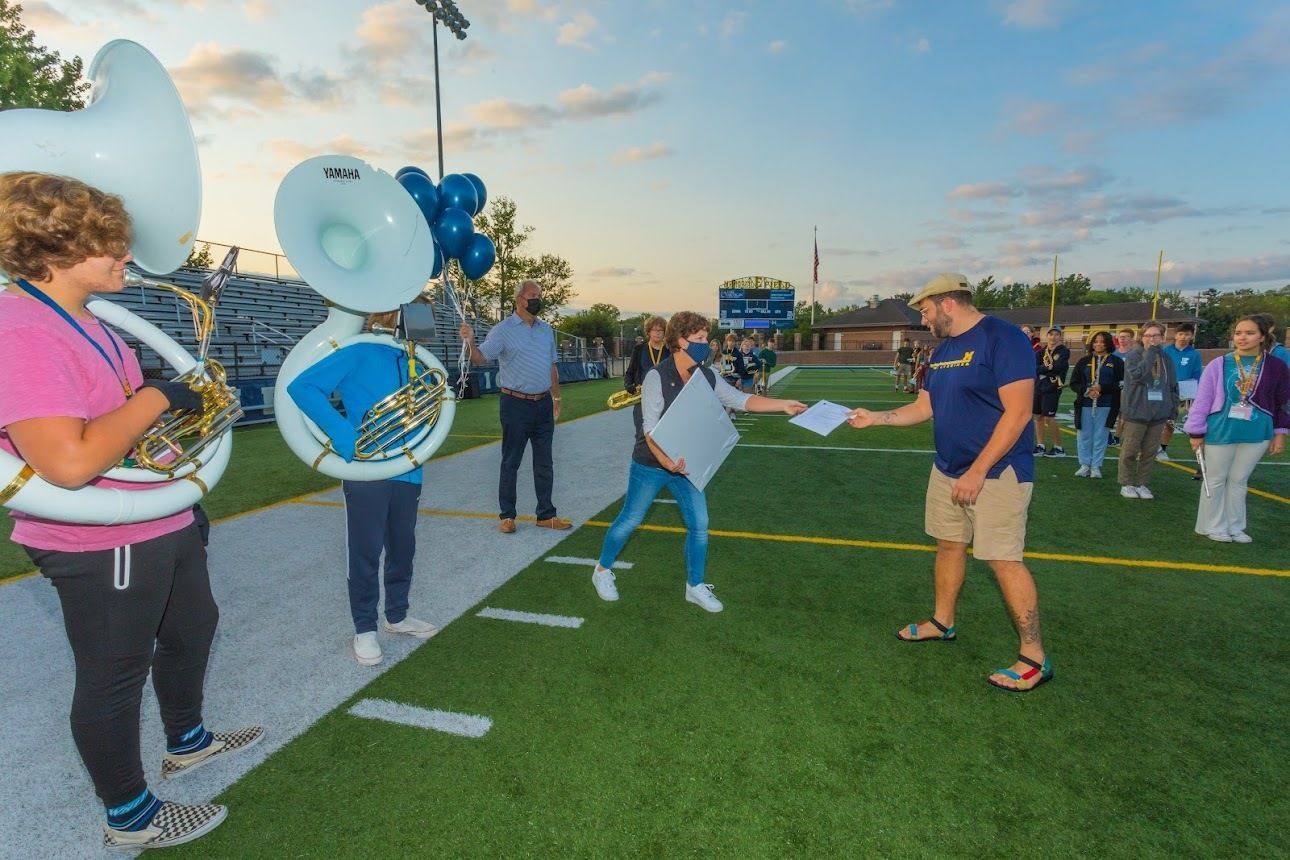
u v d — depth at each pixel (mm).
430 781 2230
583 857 1909
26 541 1630
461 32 16031
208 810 2016
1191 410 4977
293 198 2508
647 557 4527
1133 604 3730
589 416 13336
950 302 2807
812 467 7969
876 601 3791
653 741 2453
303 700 2727
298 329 20641
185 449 1914
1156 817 2062
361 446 2830
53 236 1466
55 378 1431
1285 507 5926
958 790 2195
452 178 4930
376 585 3045
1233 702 2717
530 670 2977
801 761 2346
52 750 2410
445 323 23359
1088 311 57438
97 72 1837
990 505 2738
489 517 5559
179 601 2031
